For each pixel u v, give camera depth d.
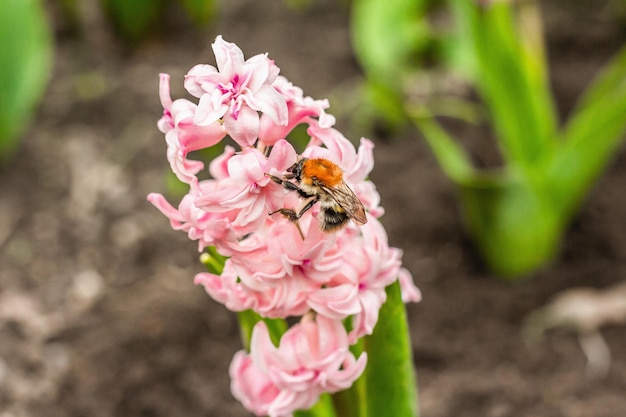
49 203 0.65
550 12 0.90
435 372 0.50
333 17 0.90
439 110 0.74
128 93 0.76
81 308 0.55
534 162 0.52
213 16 0.80
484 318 0.53
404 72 0.73
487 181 0.52
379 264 0.28
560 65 0.81
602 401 0.46
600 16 0.88
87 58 0.82
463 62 0.72
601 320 0.51
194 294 0.55
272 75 0.26
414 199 0.63
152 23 0.81
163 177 0.67
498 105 0.51
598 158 0.52
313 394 0.29
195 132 0.27
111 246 0.61
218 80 0.26
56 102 0.75
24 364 0.51
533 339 0.51
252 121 0.26
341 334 0.29
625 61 0.52
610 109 0.50
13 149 0.69
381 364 0.32
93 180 0.67
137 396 0.48
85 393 0.49
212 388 0.49
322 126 0.28
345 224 0.27
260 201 0.26
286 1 0.93
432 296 0.55
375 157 0.68
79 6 0.83
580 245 0.58
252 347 0.29
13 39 0.63
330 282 0.28
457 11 0.50
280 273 0.27
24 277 0.58
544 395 0.47
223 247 0.27
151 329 0.52
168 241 0.61
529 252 0.55
